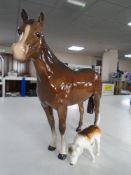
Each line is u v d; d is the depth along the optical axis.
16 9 3.28
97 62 10.43
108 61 7.57
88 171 1.14
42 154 1.34
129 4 2.83
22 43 1.04
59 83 1.21
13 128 1.91
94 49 7.67
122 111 3.02
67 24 4.11
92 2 2.81
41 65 1.17
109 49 7.43
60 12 3.33
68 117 2.45
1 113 2.52
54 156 1.32
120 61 11.37
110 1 2.74
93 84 1.54
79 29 4.53
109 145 1.56
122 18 3.55
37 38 1.08
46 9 3.20
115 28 4.29
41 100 1.30
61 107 1.24
